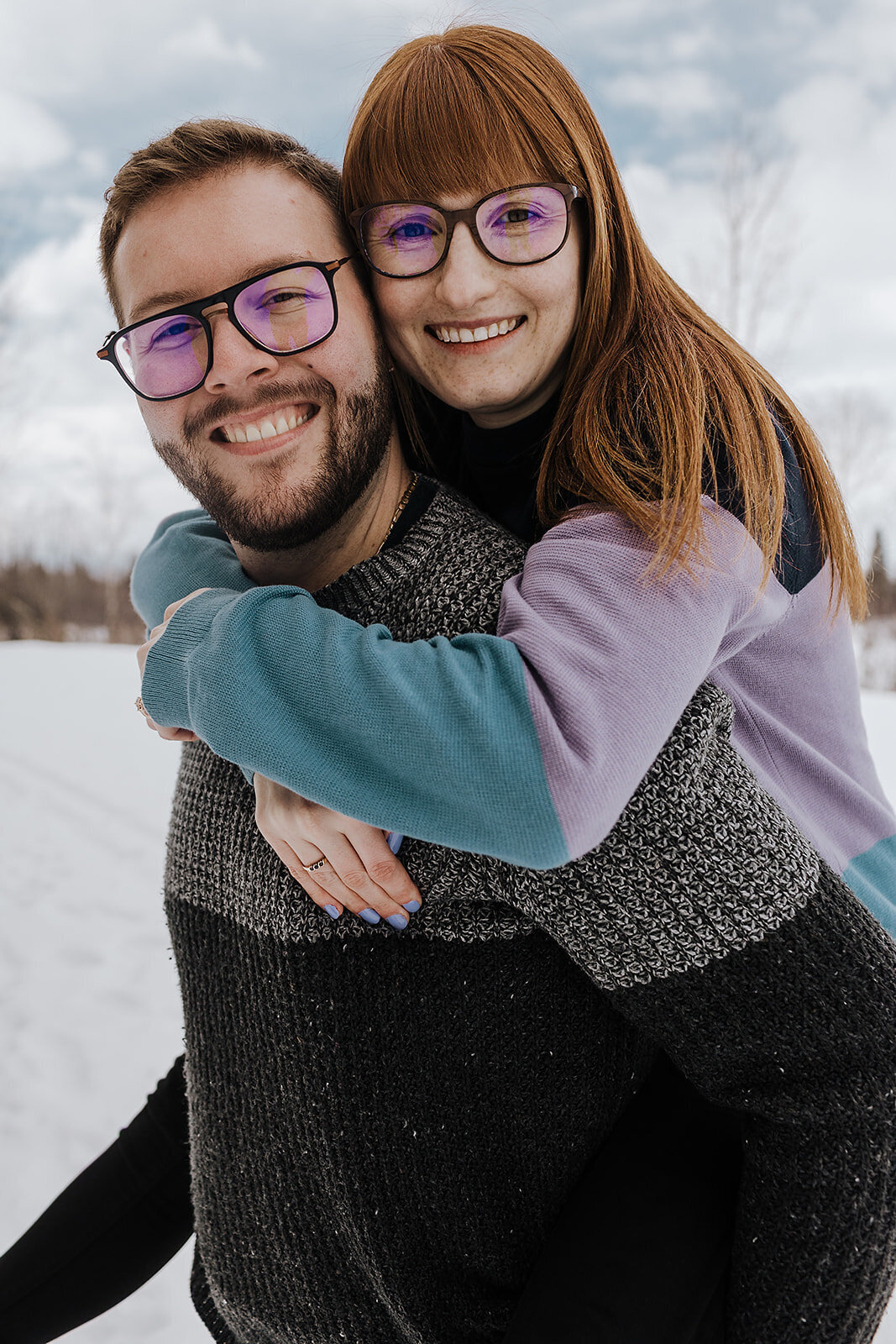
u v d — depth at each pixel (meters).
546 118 1.00
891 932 1.06
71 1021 3.21
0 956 3.62
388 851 0.80
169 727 0.90
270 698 0.79
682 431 0.89
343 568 0.97
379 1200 0.82
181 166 0.87
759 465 0.94
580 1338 0.78
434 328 1.05
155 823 5.09
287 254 0.88
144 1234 1.15
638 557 0.82
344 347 0.90
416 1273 0.82
